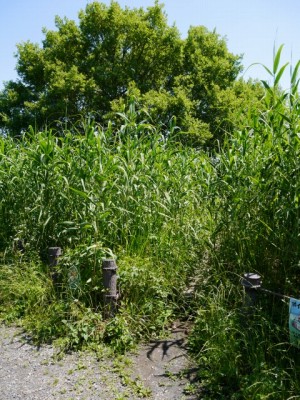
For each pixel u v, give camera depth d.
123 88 16.50
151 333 3.88
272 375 2.85
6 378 3.26
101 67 15.71
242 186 3.99
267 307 3.47
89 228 4.60
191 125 13.80
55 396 3.00
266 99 3.81
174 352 3.57
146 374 3.27
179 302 4.32
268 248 3.79
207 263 4.41
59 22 17.36
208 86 16.80
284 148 3.58
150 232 4.77
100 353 3.55
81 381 3.18
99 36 17.03
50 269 4.66
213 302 3.63
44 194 5.13
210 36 18.17
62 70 15.79
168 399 2.93
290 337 2.85
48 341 3.83
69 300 4.07
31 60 17.17
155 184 4.88
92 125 4.90
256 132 4.00
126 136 5.14
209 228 4.61
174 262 4.58
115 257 4.06
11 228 5.74
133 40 16.69
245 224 3.91
